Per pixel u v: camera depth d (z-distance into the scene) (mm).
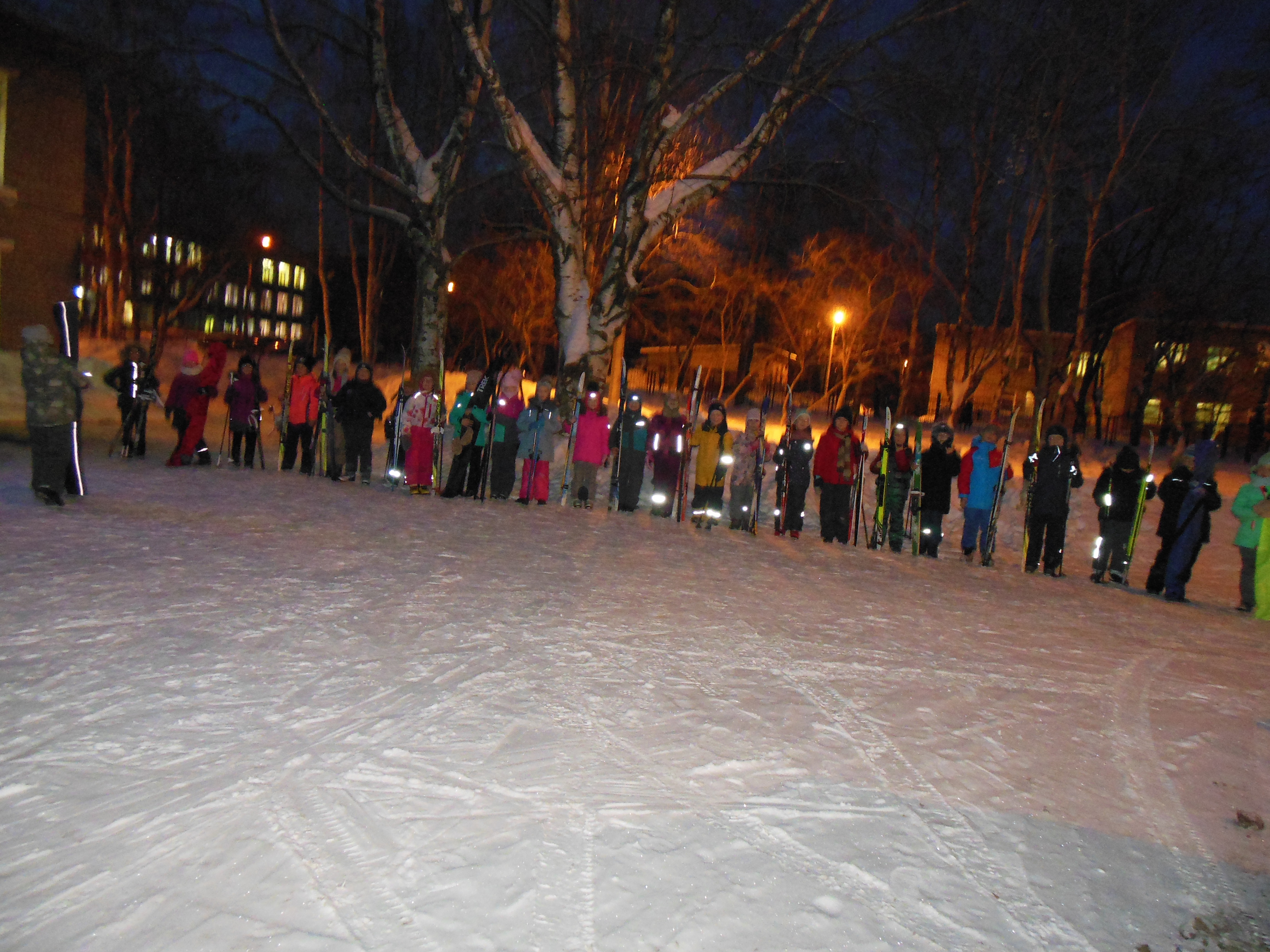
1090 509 14703
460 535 9211
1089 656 6676
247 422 12820
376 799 3453
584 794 3625
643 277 23188
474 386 12383
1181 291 25688
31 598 5605
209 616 5520
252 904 2768
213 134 23109
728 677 5277
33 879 2826
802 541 11641
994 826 3695
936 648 6434
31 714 3965
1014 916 3051
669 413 12312
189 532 8008
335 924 2699
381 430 18188
